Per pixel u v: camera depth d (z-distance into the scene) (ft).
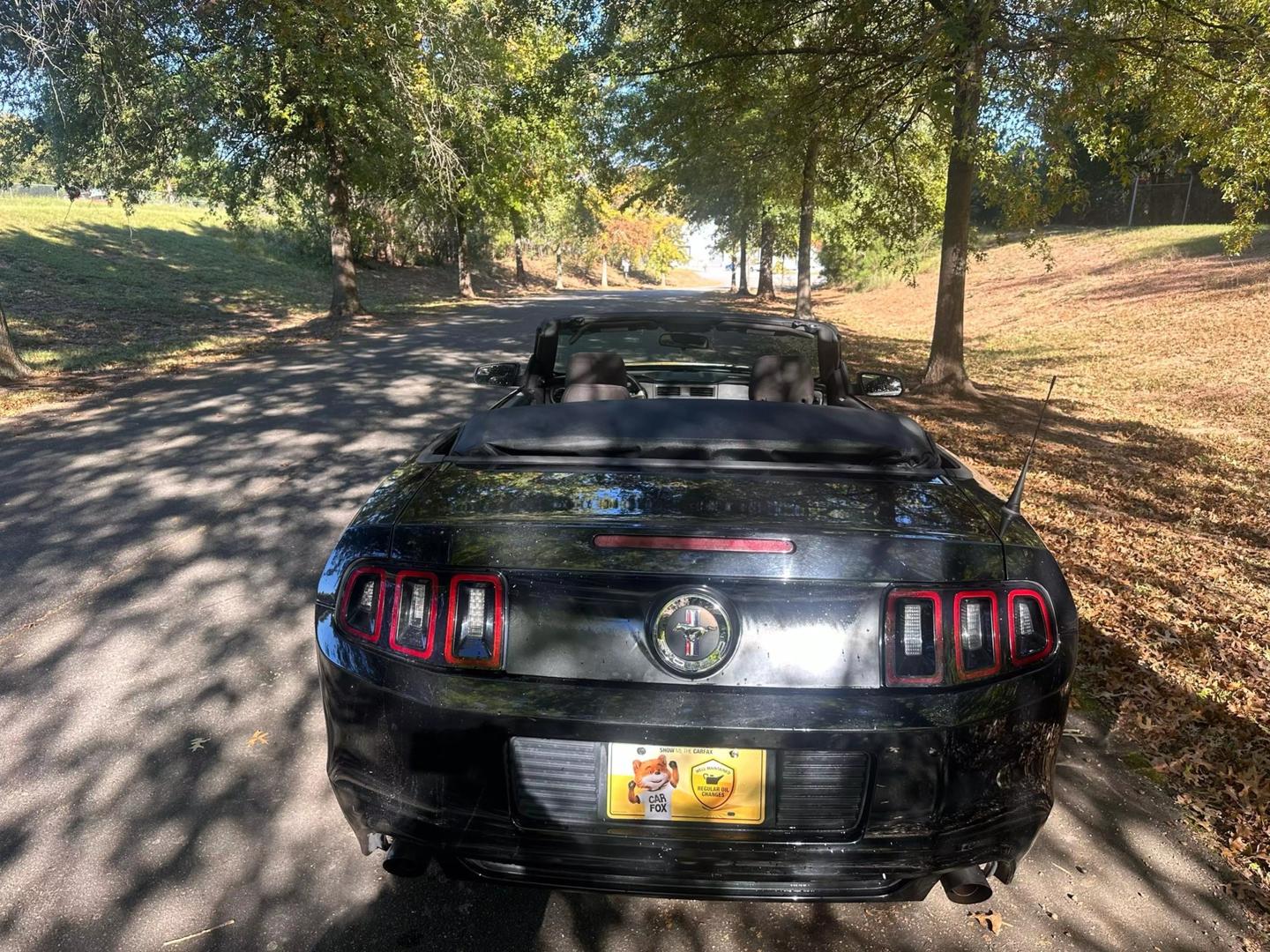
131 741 10.44
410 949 7.45
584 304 116.67
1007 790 6.62
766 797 6.35
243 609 14.23
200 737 10.56
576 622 6.40
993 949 7.60
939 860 6.44
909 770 6.35
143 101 47.93
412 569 6.65
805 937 7.72
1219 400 41.22
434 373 42.37
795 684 6.30
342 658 6.88
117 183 55.11
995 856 6.66
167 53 49.42
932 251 133.39
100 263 86.28
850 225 54.24
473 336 63.21
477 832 6.50
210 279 92.94
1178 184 117.08
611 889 6.50
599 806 6.41
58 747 10.32
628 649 6.35
